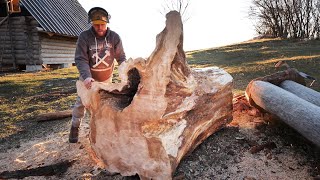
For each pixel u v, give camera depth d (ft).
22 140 14.20
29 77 35.09
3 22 43.73
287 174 9.95
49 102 21.59
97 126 9.85
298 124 10.76
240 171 10.16
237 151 11.33
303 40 61.41
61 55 51.16
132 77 9.53
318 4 64.28
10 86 28.60
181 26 8.66
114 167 9.93
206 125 11.19
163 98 8.66
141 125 8.95
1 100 22.67
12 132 15.37
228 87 12.30
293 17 69.41
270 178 9.77
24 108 20.10
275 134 12.50
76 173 10.59
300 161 10.64
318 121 9.95
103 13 11.25
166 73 8.62
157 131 8.98
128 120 9.09
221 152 11.21
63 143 13.10
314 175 9.80
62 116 17.33
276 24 74.49
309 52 39.78
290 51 42.42
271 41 63.57
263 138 12.24
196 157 10.75
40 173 10.77
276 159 10.80
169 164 8.86
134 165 9.46
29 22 43.70
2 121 17.29
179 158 9.49
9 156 12.42
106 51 11.76
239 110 15.21
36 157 12.06
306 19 66.69
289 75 15.44
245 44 62.90
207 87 11.12
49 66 49.85
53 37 47.96
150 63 8.61
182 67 9.63
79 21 58.54
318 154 10.89
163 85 8.63
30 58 43.96
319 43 53.98
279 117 12.15
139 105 8.80
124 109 9.05
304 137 11.11
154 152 8.98
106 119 9.53
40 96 23.47
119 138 9.45
